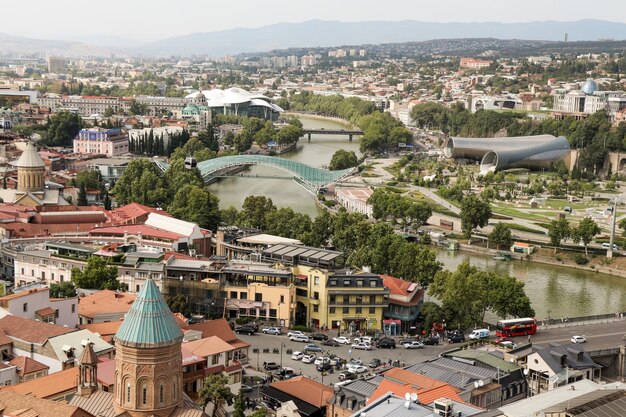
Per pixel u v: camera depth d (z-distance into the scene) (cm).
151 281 18575
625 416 19900
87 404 19262
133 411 18288
